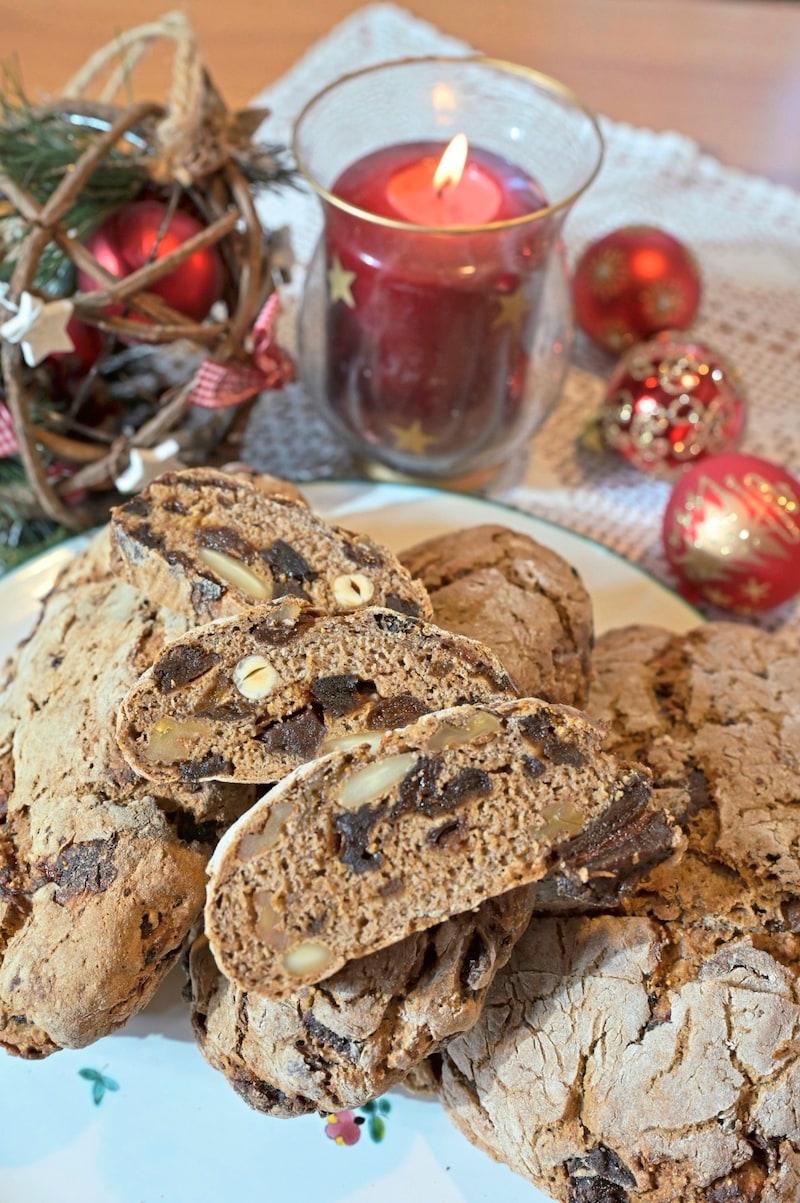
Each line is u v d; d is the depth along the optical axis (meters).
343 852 0.40
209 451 0.55
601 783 0.41
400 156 0.54
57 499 0.52
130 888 0.41
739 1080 0.41
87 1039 0.41
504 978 0.43
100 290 0.47
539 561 0.48
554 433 0.61
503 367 0.53
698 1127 0.40
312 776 0.40
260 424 0.60
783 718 0.46
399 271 0.50
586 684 0.47
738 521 0.52
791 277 0.66
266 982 0.40
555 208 0.49
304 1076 0.41
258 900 0.40
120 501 0.55
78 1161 0.43
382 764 0.40
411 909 0.40
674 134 0.70
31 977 0.41
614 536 0.58
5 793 0.44
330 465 0.60
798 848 0.43
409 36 0.72
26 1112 0.43
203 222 0.52
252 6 0.73
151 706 0.41
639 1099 0.41
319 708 0.42
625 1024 0.41
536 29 0.74
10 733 0.45
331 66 0.70
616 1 0.75
